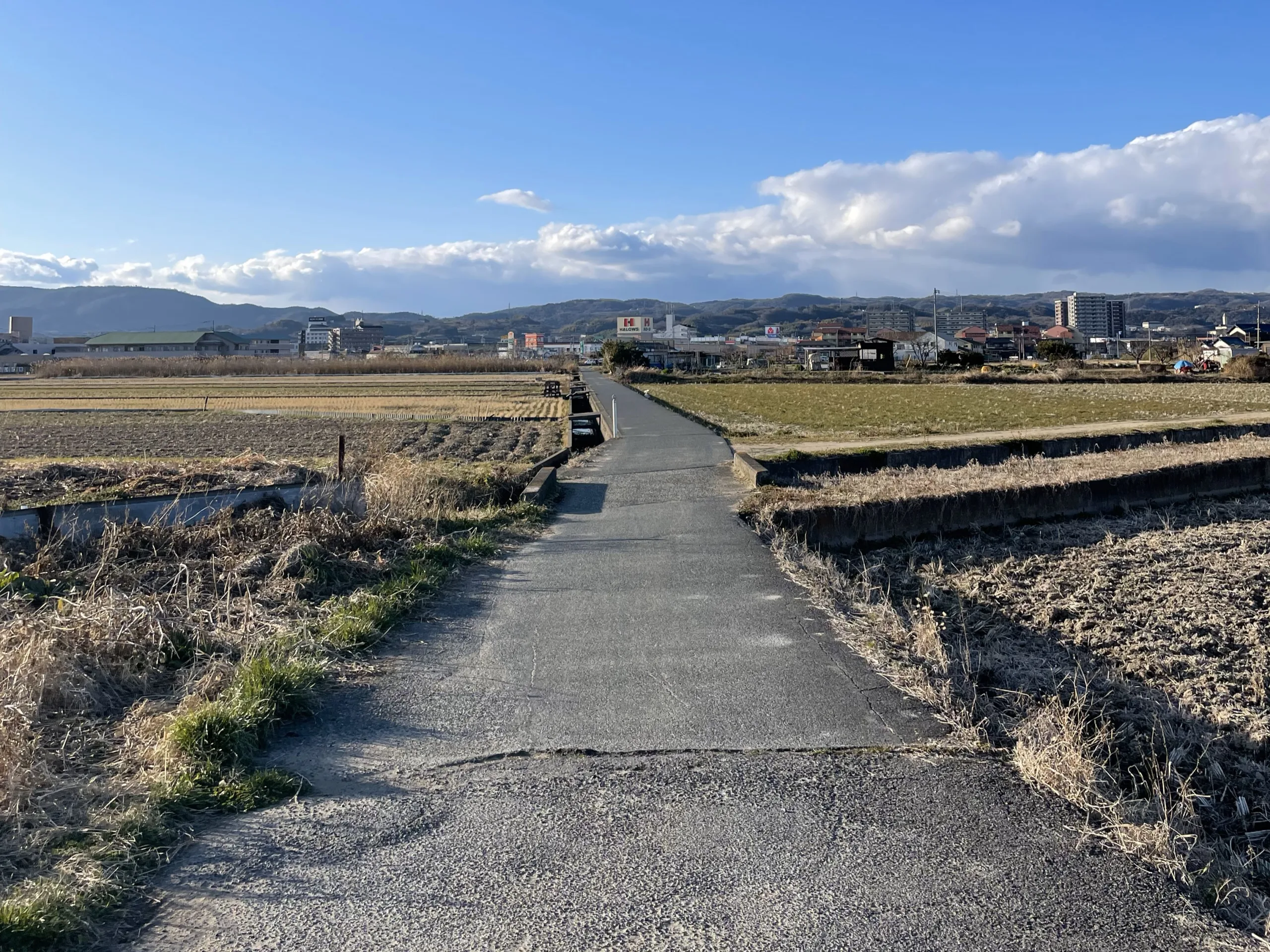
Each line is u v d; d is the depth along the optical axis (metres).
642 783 4.13
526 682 5.59
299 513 10.01
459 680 5.63
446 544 9.59
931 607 9.44
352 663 5.94
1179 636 8.45
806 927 3.05
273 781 4.13
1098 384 63.81
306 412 44.22
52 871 3.33
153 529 9.00
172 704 5.17
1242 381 68.56
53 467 16.34
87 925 3.02
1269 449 19.72
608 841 3.61
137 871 3.38
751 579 8.39
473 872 3.39
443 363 123.06
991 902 3.20
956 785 4.11
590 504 13.67
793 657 6.02
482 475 14.95
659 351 130.50
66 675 5.20
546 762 4.39
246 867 3.44
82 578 7.78
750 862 3.45
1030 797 4.00
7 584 7.04
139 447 28.00
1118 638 8.35
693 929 3.03
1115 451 20.42
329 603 7.25
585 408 44.28
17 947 2.86
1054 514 14.41
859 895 3.23
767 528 11.36
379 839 3.64
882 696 5.27
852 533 12.31
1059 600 9.70
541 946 2.95
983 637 8.59
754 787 4.08
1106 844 3.62
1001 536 13.18
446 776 4.25
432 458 25.61
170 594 7.22
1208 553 11.91
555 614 7.22
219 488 13.78
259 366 120.75
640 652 6.19
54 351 171.50
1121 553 11.95
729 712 5.03
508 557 9.58
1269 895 3.76
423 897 3.23
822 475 16.80
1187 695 6.89
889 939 2.98
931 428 27.34
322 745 4.64
